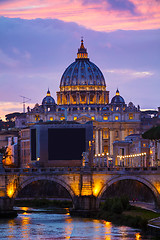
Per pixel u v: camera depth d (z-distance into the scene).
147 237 188.00
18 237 191.75
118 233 194.75
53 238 189.75
